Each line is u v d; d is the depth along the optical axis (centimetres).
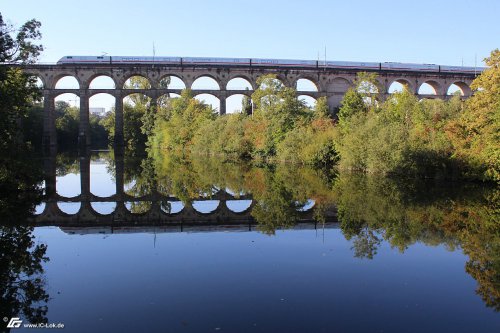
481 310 1002
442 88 9850
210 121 7350
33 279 1210
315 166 4881
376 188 3033
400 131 3756
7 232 1822
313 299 1063
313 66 9494
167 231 1855
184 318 955
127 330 899
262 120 6028
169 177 3997
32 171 2873
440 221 1945
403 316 970
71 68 8606
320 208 2330
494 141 3078
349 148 4238
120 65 8775
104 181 3725
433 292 1111
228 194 2959
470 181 3344
